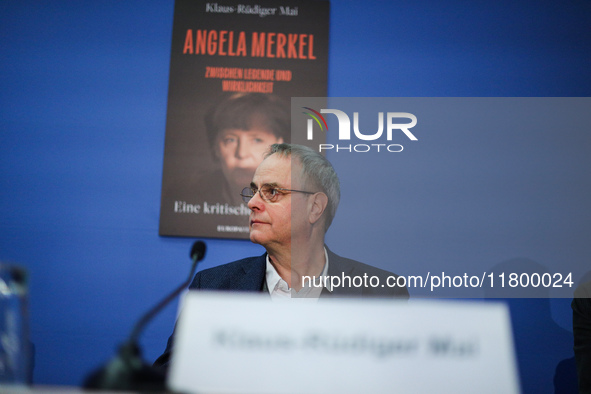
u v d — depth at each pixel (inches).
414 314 34.7
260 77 122.0
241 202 118.9
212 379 33.6
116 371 33.6
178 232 117.8
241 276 92.4
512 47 123.6
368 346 34.1
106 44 123.8
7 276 40.2
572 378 107.0
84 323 115.1
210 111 121.3
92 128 121.6
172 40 123.1
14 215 118.2
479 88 121.8
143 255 118.0
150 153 121.2
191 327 34.4
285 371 33.7
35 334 114.2
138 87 122.9
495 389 33.6
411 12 124.7
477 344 34.3
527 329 107.0
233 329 34.4
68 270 116.7
